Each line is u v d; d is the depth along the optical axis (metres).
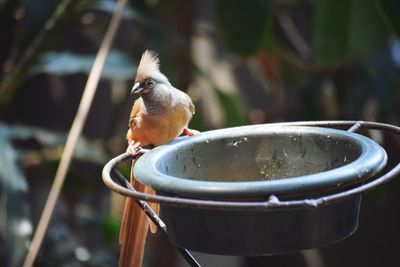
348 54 11.05
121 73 10.37
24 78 11.07
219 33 10.57
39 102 14.09
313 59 11.09
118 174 6.05
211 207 4.45
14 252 9.28
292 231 4.86
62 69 10.42
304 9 14.23
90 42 14.42
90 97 7.93
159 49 12.69
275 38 12.98
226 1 10.37
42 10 10.49
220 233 4.92
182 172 5.69
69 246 12.29
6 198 9.55
